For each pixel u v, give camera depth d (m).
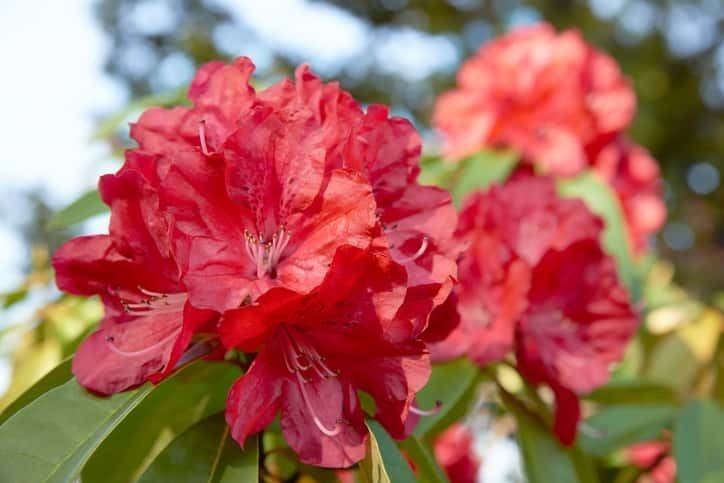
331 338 0.52
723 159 2.63
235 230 0.51
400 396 0.52
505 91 0.95
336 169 0.51
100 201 0.64
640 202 1.01
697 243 2.58
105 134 0.76
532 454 0.68
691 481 0.71
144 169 0.53
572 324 0.69
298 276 0.51
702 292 2.29
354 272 0.50
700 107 2.65
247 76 0.54
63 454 0.52
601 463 0.85
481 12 2.62
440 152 0.96
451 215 0.56
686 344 0.90
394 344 0.51
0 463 0.51
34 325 0.73
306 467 0.58
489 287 0.67
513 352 0.69
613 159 0.97
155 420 0.57
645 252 1.02
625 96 0.96
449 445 0.81
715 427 0.73
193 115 0.55
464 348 0.66
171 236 0.50
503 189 0.71
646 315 0.89
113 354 0.53
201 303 0.49
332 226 0.50
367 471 0.52
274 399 0.51
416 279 0.53
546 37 0.96
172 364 0.50
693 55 2.75
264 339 0.51
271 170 0.51
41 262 0.80
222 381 0.58
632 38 2.69
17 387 0.71
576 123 0.93
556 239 0.69
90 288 0.54
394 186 0.55
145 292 0.54
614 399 0.77
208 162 0.51
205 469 0.53
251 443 0.53
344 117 0.53
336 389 0.52
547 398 0.83
